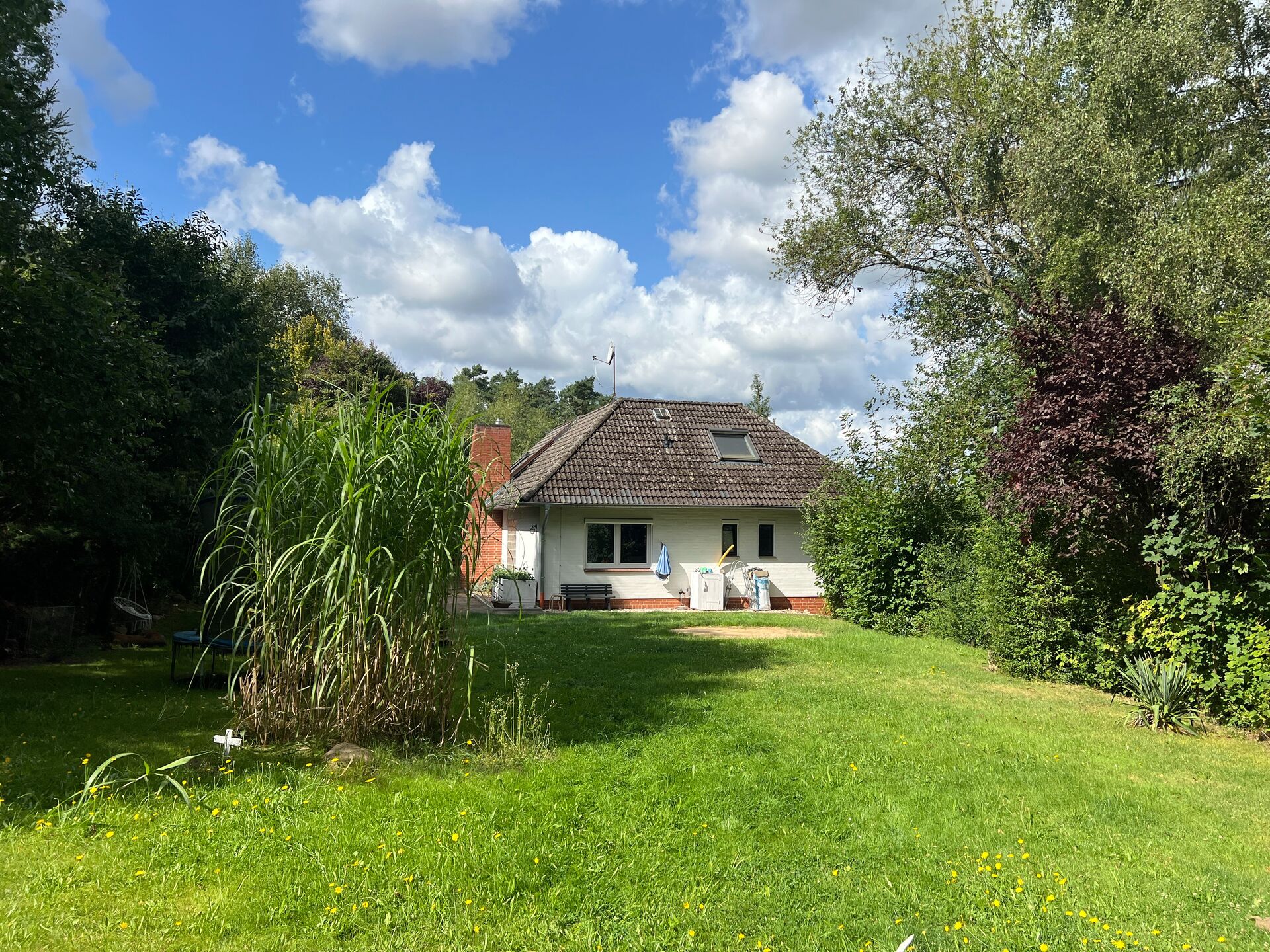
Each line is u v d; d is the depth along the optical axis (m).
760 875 4.60
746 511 23.53
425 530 7.01
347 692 6.73
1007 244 17.86
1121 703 9.66
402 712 6.85
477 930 3.88
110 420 10.05
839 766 6.63
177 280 16.05
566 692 9.40
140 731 7.24
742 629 16.44
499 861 4.59
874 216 19.50
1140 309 9.88
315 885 4.24
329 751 6.39
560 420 65.06
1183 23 12.73
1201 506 8.46
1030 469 9.58
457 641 7.36
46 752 6.41
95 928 3.76
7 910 3.87
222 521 7.29
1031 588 11.23
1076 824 5.51
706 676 10.66
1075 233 13.27
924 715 8.62
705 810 5.57
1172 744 7.72
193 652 12.34
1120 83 13.50
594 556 22.39
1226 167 13.91
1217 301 10.11
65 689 9.05
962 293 19.80
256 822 5.04
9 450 9.37
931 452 15.70
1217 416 7.76
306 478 6.94
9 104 10.50
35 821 4.93
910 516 16.62
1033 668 11.35
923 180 18.97
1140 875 4.71
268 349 17.77
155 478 13.93
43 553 13.13
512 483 24.56
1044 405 9.58
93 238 15.16
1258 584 8.16
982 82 16.44
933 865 4.79
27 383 8.76
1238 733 8.23
